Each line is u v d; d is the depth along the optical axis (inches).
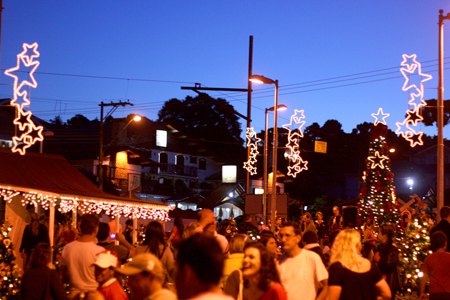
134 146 2187.5
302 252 257.3
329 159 2942.9
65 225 620.4
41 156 709.3
